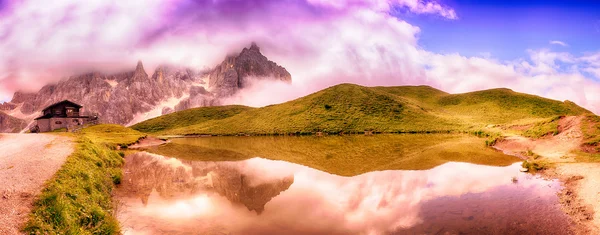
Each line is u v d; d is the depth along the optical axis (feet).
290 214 56.85
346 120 400.67
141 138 262.06
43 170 56.65
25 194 43.34
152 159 144.25
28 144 97.55
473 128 297.74
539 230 47.03
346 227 49.73
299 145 218.59
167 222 52.95
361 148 179.63
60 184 49.26
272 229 49.42
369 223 51.13
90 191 56.03
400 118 391.86
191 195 72.84
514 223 49.85
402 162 117.70
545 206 57.57
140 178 93.97
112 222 48.34
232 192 75.92
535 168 94.68
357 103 448.65
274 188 79.46
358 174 96.02
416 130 337.11
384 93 494.18
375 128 364.17
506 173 91.40
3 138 124.26
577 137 121.29
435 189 73.82
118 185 82.28
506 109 449.06
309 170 106.01
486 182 79.92
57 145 92.48
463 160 119.24
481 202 61.52
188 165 123.75
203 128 497.87
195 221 53.52
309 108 458.91
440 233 46.06
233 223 52.34
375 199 66.33
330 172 101.09
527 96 486.79
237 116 538.47
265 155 157.99
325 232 47.57
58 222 38.47
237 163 128.98
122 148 207.21
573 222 49.26
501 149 151.53
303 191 75.51
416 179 85.92
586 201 58.03
